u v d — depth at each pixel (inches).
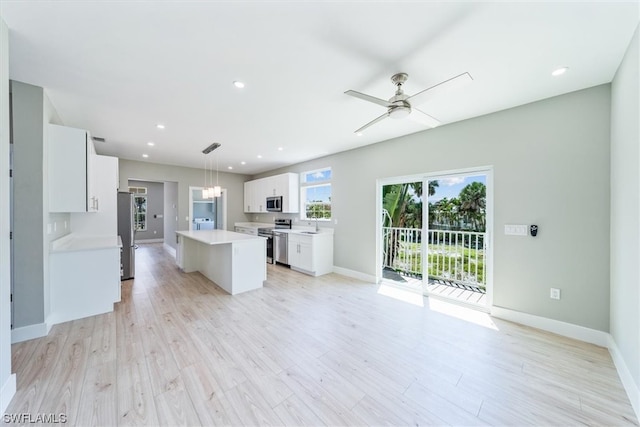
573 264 100.6
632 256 70.8
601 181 94.3
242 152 203.2
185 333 102.6
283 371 79.0
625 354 75.0
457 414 63.2
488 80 91.8
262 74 88.9
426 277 150.1
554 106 104.0
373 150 176.2
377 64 82.6
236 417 61.2
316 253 196.1
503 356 88.1
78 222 160.4
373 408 64.8
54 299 110.1
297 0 57.4
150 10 60.2
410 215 177.5
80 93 101.7
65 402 64.8
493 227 121.3
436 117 127.1
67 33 68.1
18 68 84.3
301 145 181.3
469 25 64.9
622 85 78.7
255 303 136.7
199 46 74.0
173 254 281.7
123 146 184.1
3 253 64.2
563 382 74.9
